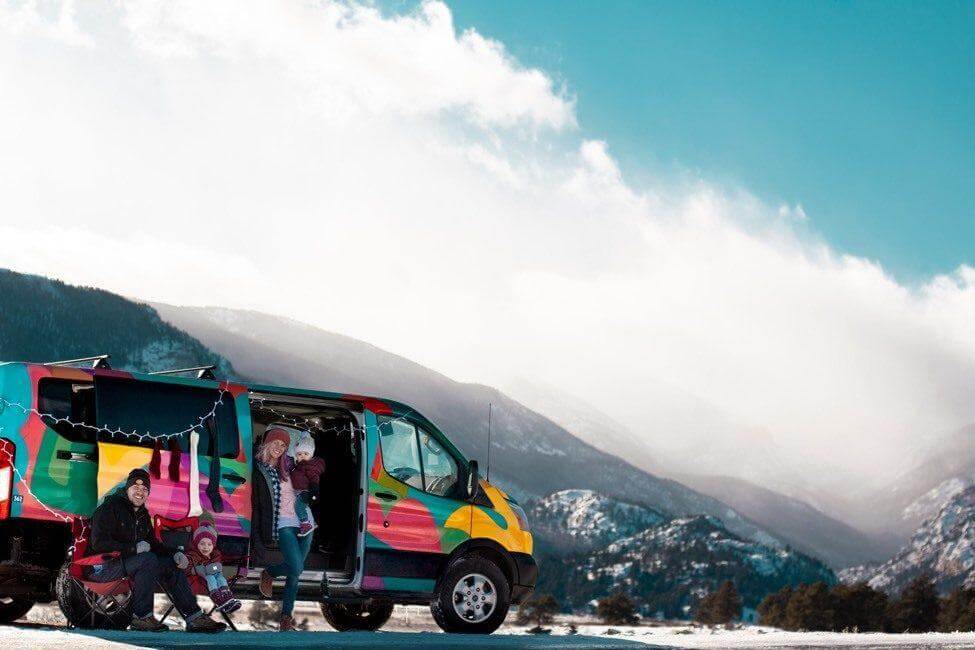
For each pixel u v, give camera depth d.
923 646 11.52
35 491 9.66
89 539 9.65
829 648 10.95
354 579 11.42
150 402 10.25
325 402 11.55
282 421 11.98
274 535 10.59
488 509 12.23
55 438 9.83
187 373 11.16
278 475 10.73
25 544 10.04
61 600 9.73
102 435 9.93
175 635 9.15
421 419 12.10
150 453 10.07
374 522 11.52
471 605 11.85
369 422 11.67
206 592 10.06
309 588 11.26
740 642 11.29
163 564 9.90
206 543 10.01
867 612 174.12
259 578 10.59
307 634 9.99
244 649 8.38
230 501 10.44
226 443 10.55
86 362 10.59
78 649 7.76
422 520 11.77
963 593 170.50
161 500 10.02
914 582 176.12
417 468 11.96
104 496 9.77
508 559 12.24
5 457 9.62
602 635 11.88
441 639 10.17
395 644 9.48
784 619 192.88
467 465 12.23
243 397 10.80
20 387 9.76
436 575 11.82
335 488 11.84
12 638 8.16
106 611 9.69
